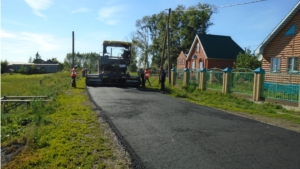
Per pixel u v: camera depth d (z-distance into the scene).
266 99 11.71
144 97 12.67
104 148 5.02
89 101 10.84
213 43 34.62
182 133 6.30
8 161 4.55
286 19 16.64
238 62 25.72
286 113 9.66
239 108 10.76
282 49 17.39
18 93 14.78
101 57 19.52
